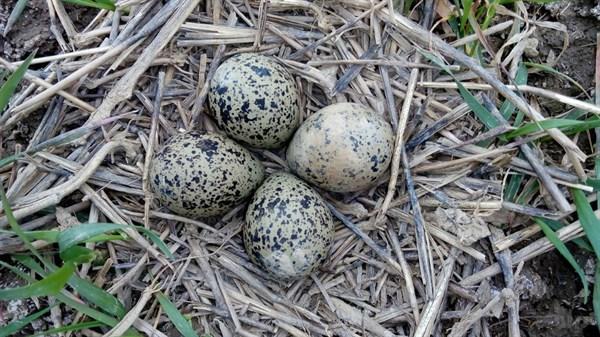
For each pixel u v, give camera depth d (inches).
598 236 10.3
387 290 11.1
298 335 10.7
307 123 10.6
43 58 10.8
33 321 10.3
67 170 10.6
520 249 10.8
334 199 11.3
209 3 11.2
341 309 11.0
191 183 10.2
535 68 11.3
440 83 11.0
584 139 11.1
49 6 11.1
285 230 10.2
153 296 10.6
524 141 10.7
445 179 11.0
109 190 10.9
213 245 11.1
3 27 11.1
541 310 11.0
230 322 10.7
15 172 10.7
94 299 10.0
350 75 11.2
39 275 10.5
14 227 9.1
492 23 11.4
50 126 10.7
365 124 10.3
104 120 10.6
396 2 11.3
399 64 11.1
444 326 10.9
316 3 11.3
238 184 10.5
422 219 10.8
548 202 10.8
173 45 11.1
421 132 11.1
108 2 10.8
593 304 10.6
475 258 10.8
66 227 10.4
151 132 10.8
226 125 10.6
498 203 10.6
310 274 10.9
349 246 11.2
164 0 11.1
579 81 11.4
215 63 11.1
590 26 11.4
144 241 10.5
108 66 11.0
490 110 10.9
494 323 10.8
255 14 11.3
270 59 10.8
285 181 10.6
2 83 11.0
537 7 11.4
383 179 11.2
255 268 10.9
